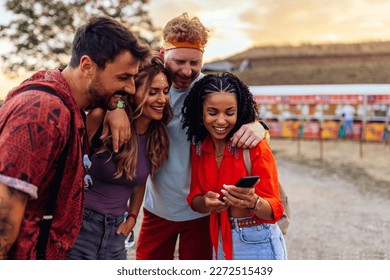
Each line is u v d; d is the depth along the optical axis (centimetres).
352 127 1733
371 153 1423
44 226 164
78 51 159
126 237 225
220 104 197
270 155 203
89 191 207
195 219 255
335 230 576
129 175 206
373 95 1623
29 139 140
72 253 202
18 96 147
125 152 203
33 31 1662
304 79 3628
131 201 237
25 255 151
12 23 1655
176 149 236
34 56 1689
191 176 224
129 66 158
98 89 160
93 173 205
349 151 1482
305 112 1805
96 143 199
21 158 138
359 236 548
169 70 227
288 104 1825
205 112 203
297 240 530
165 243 265
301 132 1803
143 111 208
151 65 203
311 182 952
